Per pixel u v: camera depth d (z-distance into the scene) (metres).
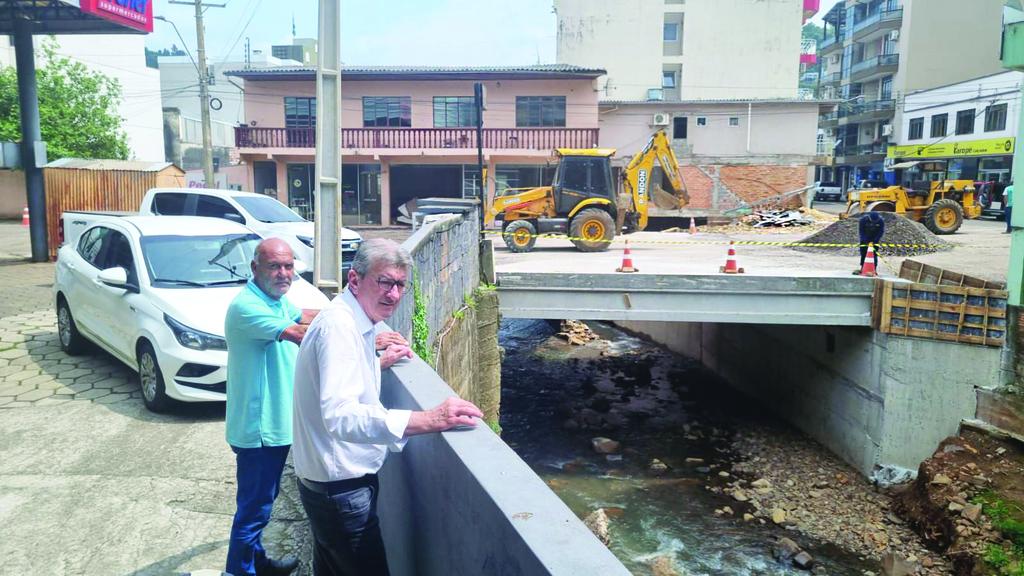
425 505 2.47
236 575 3.22
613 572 1.39
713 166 32.50
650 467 11.79
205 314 5.85
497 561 1.72
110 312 6.44
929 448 11.11
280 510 4.32
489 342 11.87
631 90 42.62
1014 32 10.23
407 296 6.16
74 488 4.50
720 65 41.97
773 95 41.91
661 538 9.53
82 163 15.34
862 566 8.85
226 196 11.66
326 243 6.56
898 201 23.53
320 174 6.48
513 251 18.75
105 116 30.98
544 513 1.65
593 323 23.36
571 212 18.62
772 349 14.83
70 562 3.67
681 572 8.72
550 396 15.45
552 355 18.89
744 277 12.11
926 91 45.12
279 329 3.04
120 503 4.31
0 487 4.48
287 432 3.21
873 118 51.47
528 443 12.72
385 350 3.09
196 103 52.00
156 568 3.64
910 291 11.03
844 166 60.41
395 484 2.95
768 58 41.69
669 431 13.52
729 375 16.80
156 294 6.01
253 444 3.15
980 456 10.05
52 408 5.91
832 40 63.16
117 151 31.55
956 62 48.38
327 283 6.60
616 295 12.49
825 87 64.44
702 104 32.06
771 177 32.47
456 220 10.06
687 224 29.80
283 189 30.75
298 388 2.40
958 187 23.92
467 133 29.97
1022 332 10.26
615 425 13.74
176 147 45.12
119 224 6.93
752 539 9.53
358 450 2.44
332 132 6.46
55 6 12.98
